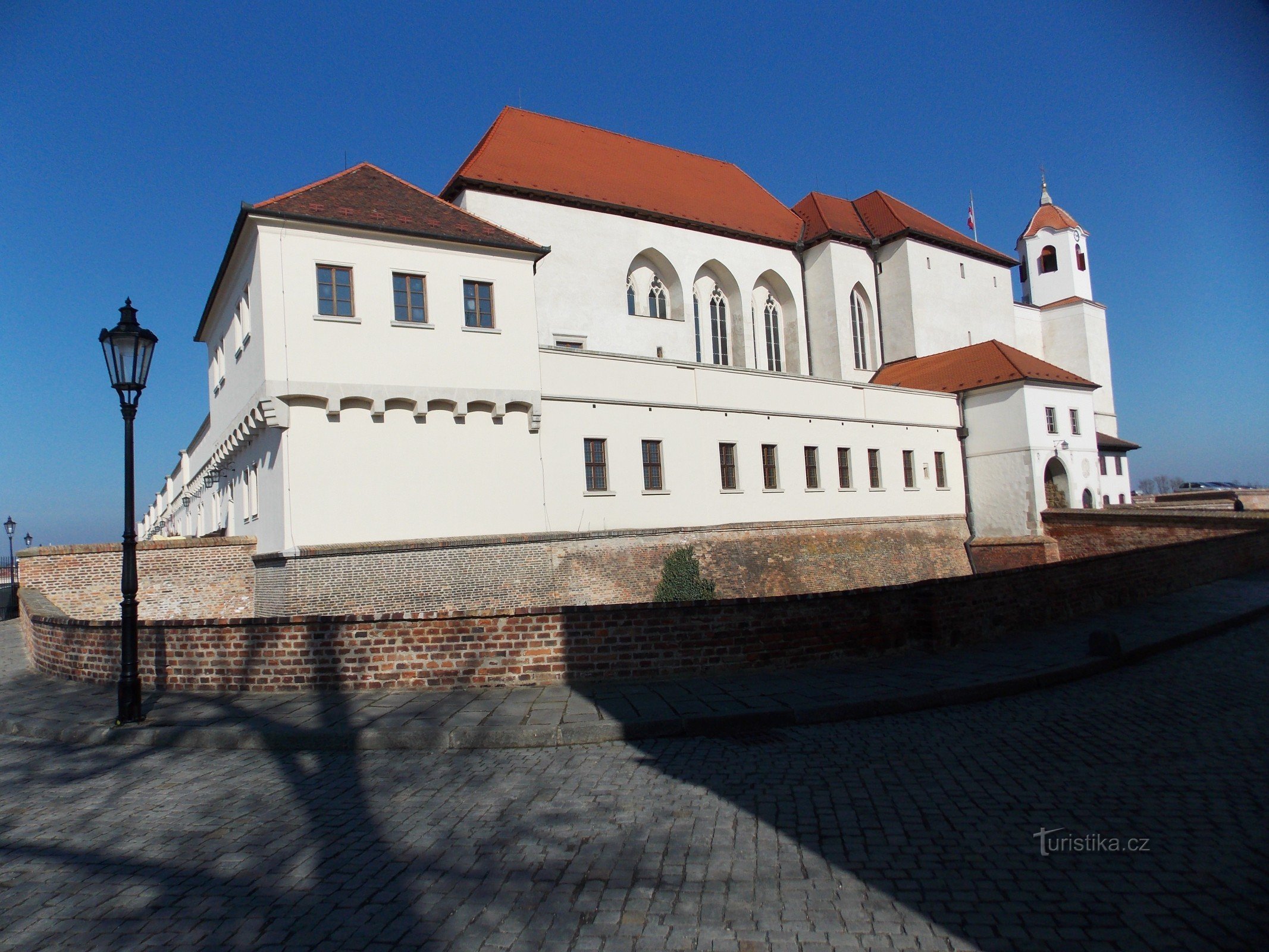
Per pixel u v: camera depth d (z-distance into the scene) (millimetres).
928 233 48219
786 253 45344
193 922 5062
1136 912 4691
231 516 29109
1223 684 11047
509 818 6695
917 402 40781
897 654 13000
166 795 7793
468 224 25203
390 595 22094
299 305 21609
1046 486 42438
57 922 5145
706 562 29953
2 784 8398
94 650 13352
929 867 5426
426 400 23234
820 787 7207
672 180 43656
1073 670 11781
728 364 42188
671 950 4480
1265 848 5480
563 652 11422
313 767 8508
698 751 8578
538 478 25609
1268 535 28641
